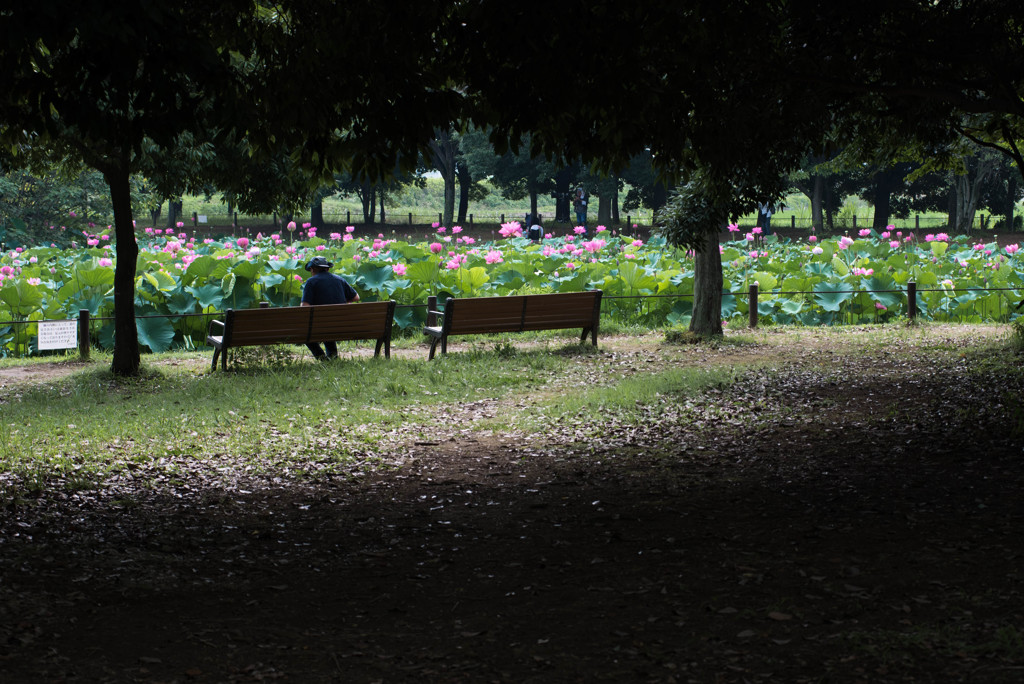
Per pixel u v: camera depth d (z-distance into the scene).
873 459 7.83
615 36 7.45
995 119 12.18
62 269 19.84
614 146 8.48
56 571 5.70
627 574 5.57
